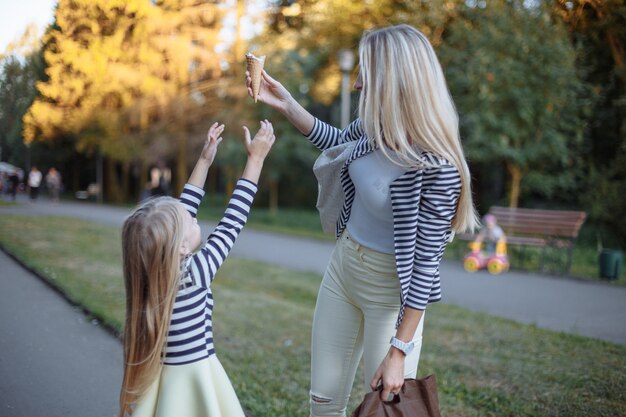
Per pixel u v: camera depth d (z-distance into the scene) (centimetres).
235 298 638
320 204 214
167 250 178
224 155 1791
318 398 208
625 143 1181
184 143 1498
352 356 207
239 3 946
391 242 186
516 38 1035
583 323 599
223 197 2728
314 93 1770
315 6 1275
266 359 411
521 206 1434
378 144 176
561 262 1014
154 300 178
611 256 891
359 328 204
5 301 525
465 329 536
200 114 1379
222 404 185
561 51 988
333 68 1691
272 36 1305
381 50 177
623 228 1198
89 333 438
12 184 1476
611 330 568
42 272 649
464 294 759
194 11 752
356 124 219
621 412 323
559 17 436
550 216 986
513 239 993
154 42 639
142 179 2208
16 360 371
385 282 189
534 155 1170
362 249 191
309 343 459
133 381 180
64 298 546
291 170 2203
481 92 1117
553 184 1257
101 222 1361
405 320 172
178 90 987
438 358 437
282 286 787
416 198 172
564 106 1135
